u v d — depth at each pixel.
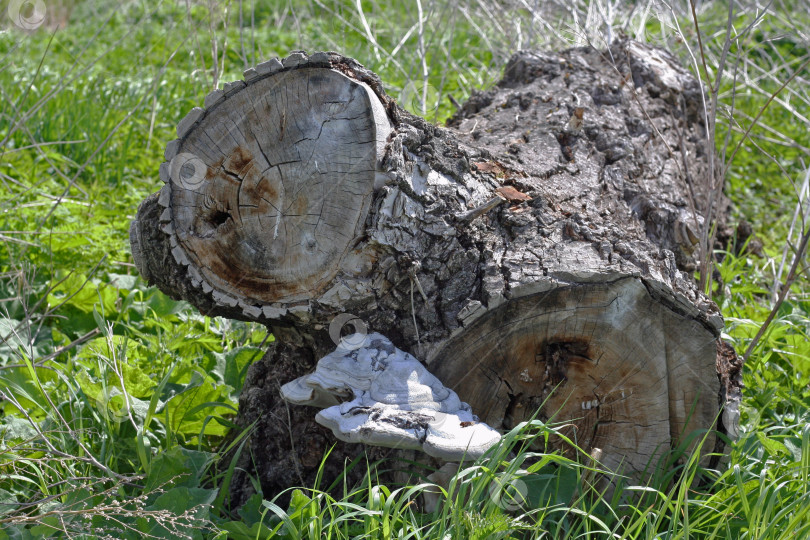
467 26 10.27
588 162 4.38
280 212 3.09
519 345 3.22
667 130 5.68
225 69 9.51
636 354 3.24
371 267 3.09
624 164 4.54
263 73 3.06
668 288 3.14
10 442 3.54
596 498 3.38
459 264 3.19
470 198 3.35
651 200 4.29
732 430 3.42
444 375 3.23
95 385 3.68
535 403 3.33
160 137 7.86
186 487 3.04
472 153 3.89
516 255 3.27
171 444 3.56
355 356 3.05
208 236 3.17
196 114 3.09
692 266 4.39
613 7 7.13
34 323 4.83
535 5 7.29
